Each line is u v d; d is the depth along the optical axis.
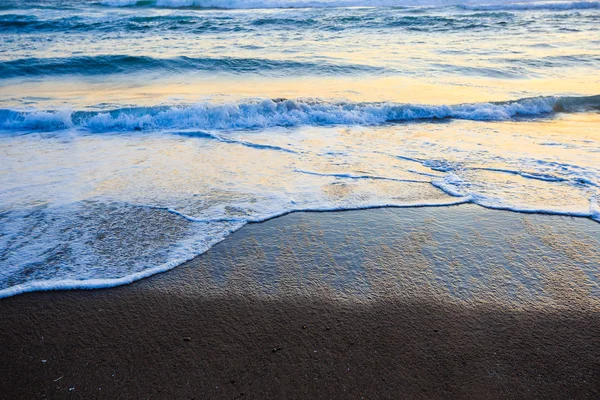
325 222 3.41
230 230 3.28
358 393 1.86
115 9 22.42
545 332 2.24
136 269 2.80
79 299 2.52
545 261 2.87
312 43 13.25
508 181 4.16
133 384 1.91
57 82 9.52
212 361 2.04
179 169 4.57
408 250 3.01
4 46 13.16
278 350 2.11
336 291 2.58
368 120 6.68
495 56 11.11
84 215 3.51
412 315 2.37
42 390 1.88
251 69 10.20
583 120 6.69
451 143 5.43
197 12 20.80
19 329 2.28
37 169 4.55
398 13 19.06
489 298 2.51
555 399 1.85
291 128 6.30
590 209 3.57
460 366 2.02
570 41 13.16
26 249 3.01
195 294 2.56
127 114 6.55
